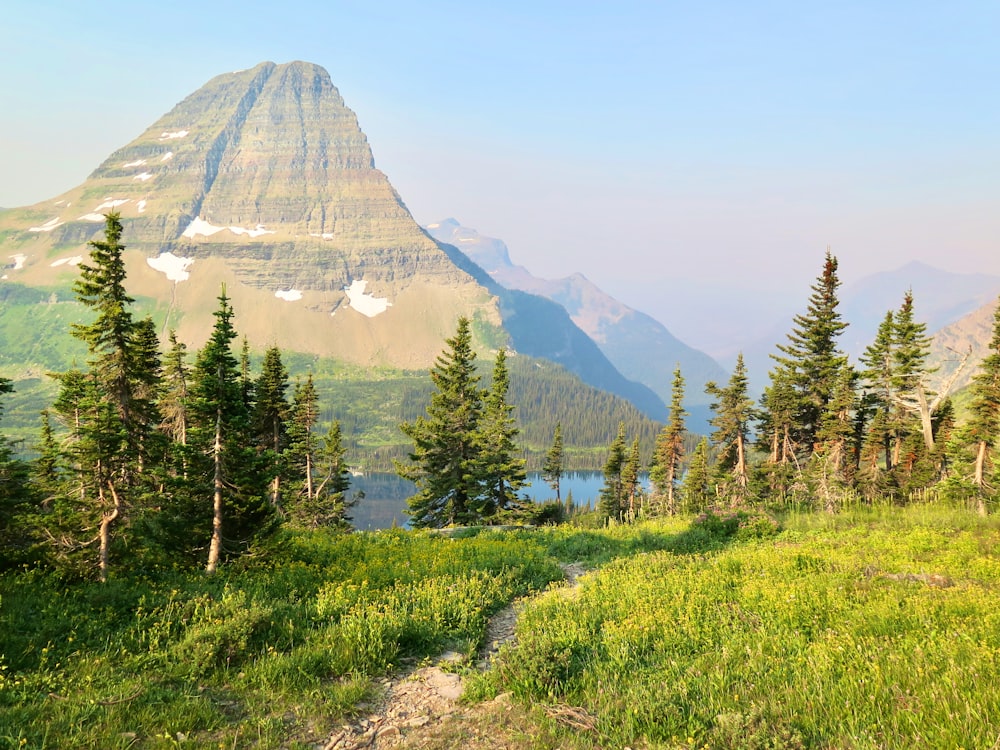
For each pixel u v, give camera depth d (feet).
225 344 50.16
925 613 31.30
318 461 174.91
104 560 47.01
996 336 101.09
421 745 22.21
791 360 149.69
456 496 148.36
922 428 138.62
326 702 25.25
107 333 53.72
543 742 21.79
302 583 47.50
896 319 139.74
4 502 52.47
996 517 61.72
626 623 34.19
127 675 27.20
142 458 56.65
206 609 35.22
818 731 20.29
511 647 31.32
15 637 29.96
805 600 36.01
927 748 18.30
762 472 157.17
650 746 20.36
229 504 50.78
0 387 62.39
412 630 34.53
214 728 23.03
